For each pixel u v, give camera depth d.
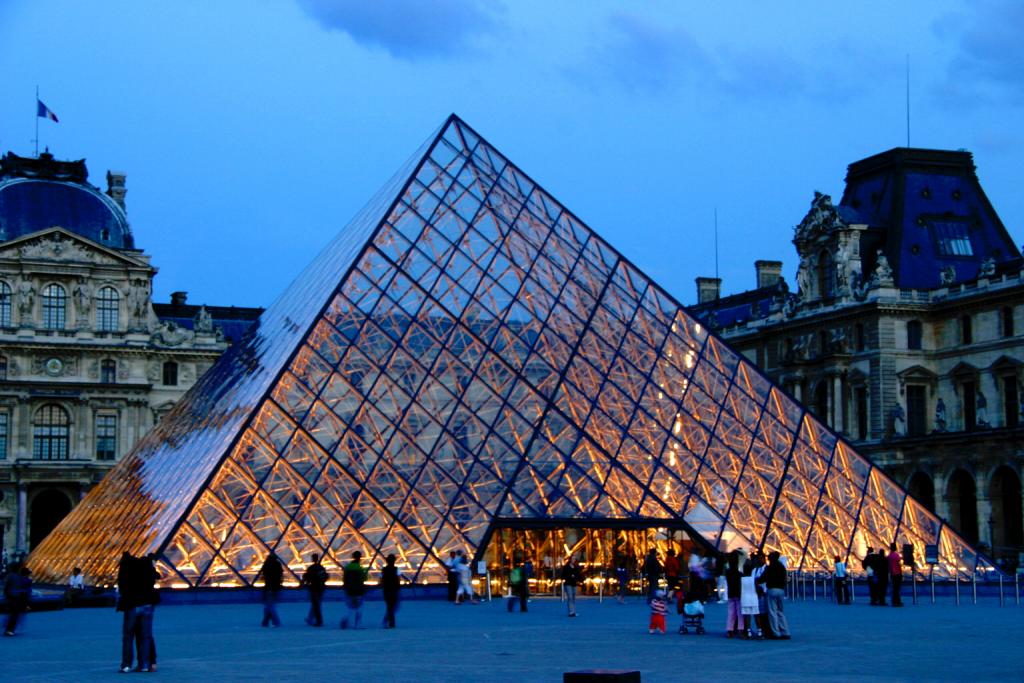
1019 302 158.12
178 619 65.38
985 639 53.50
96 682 39.91
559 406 81.94
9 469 183.62
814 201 179.25
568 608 67.69
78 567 86.38
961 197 180.38
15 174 192.62
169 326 194.00
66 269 188.38
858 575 81.06
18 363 186.38
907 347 168.50
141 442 98.75
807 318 178.12
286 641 53.44
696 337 89.31
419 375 80.94
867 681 39.00
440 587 75.31
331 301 83.12
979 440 151.38
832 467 84.62
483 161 98.25
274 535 73.88
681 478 81.25
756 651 48.50
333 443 77.06
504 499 77.56
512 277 88.62
